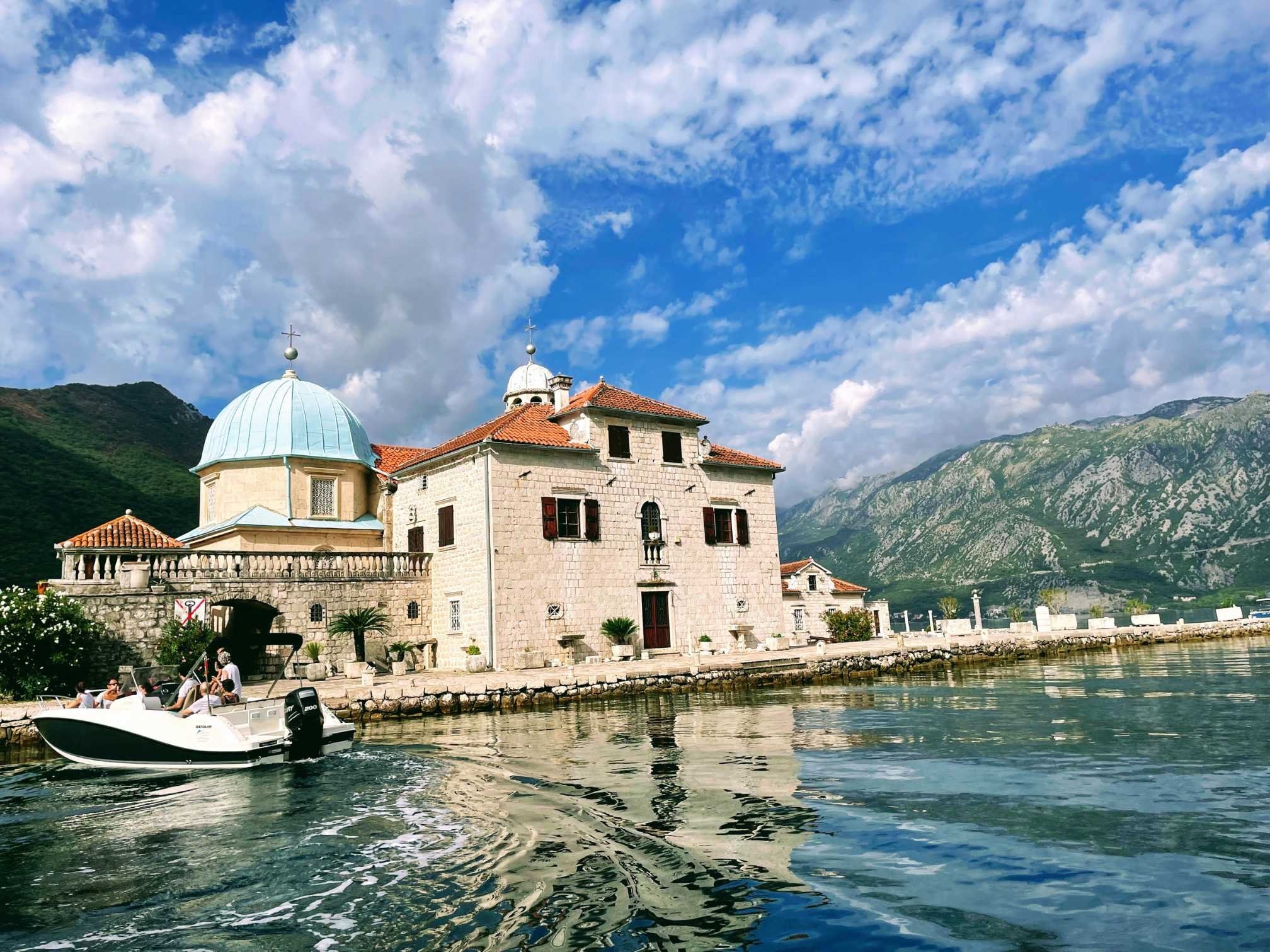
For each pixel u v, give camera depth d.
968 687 31.06
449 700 28.11
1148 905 8.08
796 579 57.28
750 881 9.09
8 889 9.91
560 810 12.56
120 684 28.86
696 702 28.92
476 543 38.59
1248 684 28.16
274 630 36.53
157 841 11.94
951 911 8.08
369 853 10.78
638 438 43.59
